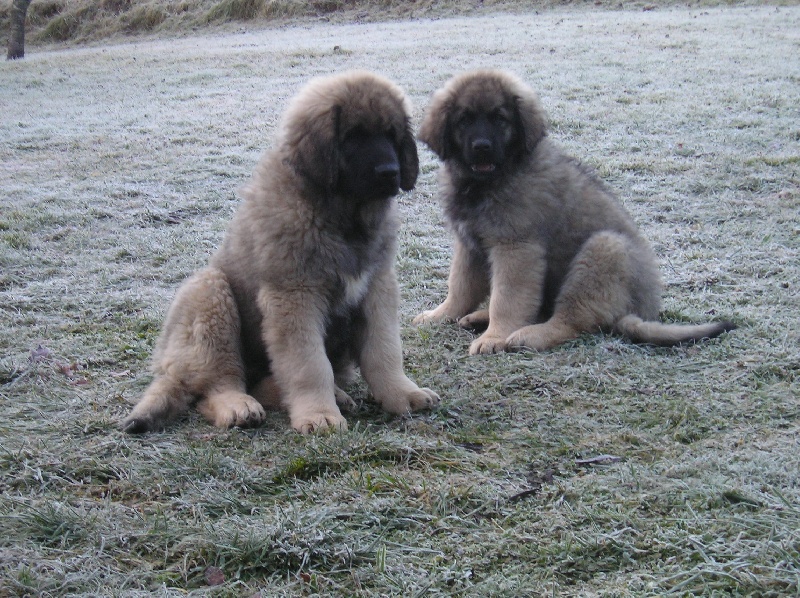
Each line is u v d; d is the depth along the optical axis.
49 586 2.08
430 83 6.06
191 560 2.13
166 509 2.23
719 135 4.64
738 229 3.41
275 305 2.45
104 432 2.44
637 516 2.18
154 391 2.47
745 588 2.06
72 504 2.23
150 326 2.92
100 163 4.62
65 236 3.51
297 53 7.88
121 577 2.10
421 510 2.21
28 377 2.64
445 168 2.98
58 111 6.11
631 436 2.39
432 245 3.42
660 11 9.86
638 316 2.84
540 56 7.08
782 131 4.66
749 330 2.77
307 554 2.12
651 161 4.22
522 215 2.82
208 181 4.20
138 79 7.27
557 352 2.76
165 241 3.46
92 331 2.89
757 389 2.54
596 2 10.72
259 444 2.39
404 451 2.35
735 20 8.55
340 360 2.60
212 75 7.18
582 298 2.81
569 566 2.11
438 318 2.98
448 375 2.65
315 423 2.41
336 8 11.82
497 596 2.06
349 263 2.47
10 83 7.45
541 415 2.47
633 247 2.86
